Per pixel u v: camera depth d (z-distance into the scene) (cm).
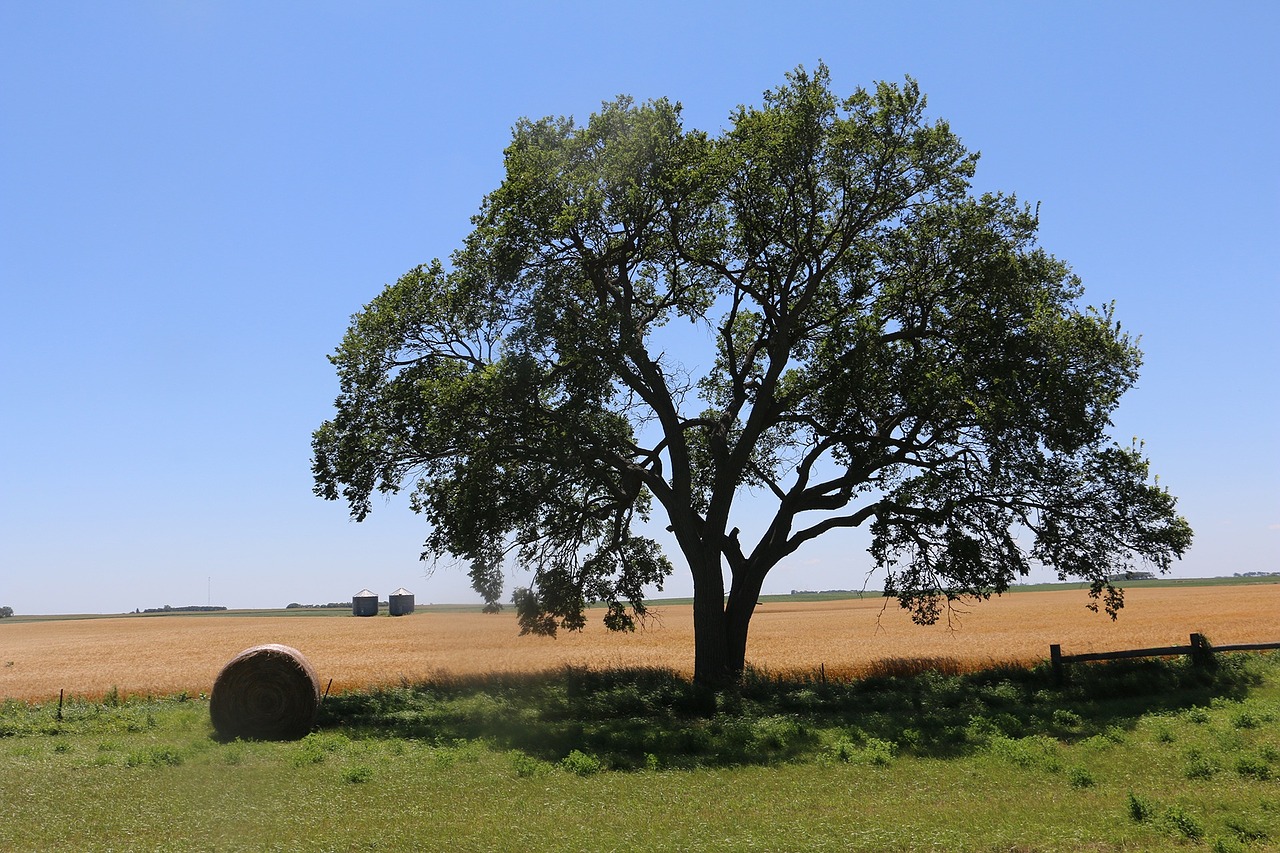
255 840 980
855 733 1719
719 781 1307
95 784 1315
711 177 2378
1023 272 2528
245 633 6781
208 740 1841
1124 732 1622
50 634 7600
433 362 2520
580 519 2616
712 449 2645
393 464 2473
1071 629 4850
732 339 2959
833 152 2497
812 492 2591
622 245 2409
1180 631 4459
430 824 1050
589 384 2244
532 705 2284
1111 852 884
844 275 2722
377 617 9375
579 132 2461
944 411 2409
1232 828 945
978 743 1581
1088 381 2338
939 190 2569
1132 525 2447
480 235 2409
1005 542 2453
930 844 920
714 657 2477
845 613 8219
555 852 924
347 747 1697
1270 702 1891
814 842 940
